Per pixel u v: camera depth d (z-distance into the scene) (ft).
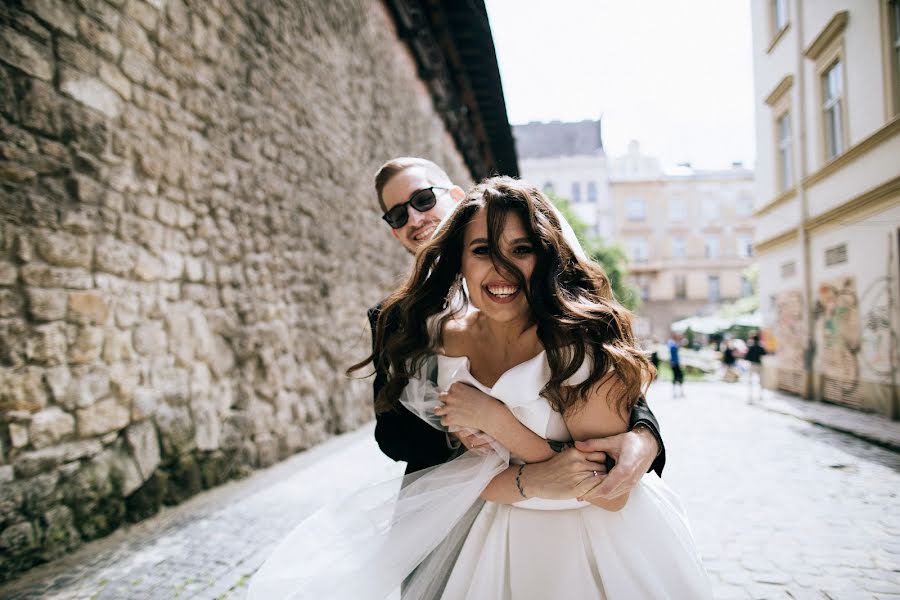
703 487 14.78
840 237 28.32
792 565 9.36
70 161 10.75
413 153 35.70
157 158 13.14
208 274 15.05
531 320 4.13
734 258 134.92
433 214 6.89
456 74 38.04
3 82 9.52
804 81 31.42
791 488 14.26
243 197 16.88
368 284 27.68
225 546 10.57
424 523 3.99
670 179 137.28
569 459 3.65
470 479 4.00
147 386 12.57
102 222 11.45
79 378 10.73
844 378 28.45
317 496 13.78
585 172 139.13
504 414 3.88
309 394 20.42
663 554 3.88
